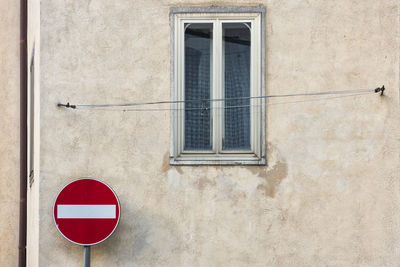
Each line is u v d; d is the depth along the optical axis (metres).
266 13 11.04
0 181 15.20
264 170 10.91
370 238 10.82
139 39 11.04
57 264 10.85
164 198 10.91
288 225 10.85
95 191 10.46
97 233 10.39
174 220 10.88
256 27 11.02
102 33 11.05
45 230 10.88
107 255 10.87
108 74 11.02
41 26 11.05
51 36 11.05
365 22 11.02
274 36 11.02
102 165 10.93
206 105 11.01
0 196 15.17
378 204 10.85
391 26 11.01
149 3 11.08
